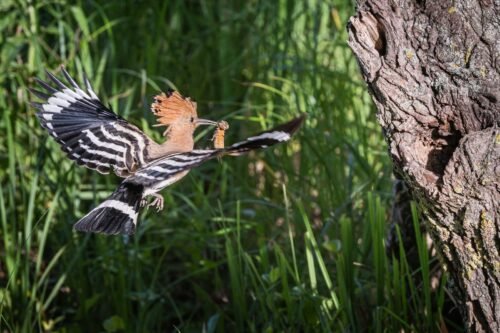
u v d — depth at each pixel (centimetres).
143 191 634
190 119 713
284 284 894
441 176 672
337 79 1208
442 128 679
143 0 1353
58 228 1095
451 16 656
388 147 702
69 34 1207
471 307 717
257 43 1323
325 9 1330
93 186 1074
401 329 870
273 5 1335
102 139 700
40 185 1095
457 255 705
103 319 1034
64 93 718
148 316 1011
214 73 1373
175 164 627
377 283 874
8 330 976
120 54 1313
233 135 1273
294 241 1072
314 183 1143
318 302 888
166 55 1352
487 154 650
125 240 1038
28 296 1007
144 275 1092
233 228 1048
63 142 700
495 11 651
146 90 1288
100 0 1341
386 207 1030
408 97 668
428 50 661
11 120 1084
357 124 1148
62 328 1016
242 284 957
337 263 877
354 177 1127
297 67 1239
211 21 1412
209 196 1151
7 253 1016
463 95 663
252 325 923
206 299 1023
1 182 1132
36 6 1195
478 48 656
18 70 1161
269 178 1196
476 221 674
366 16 662
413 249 920
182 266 1124
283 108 1215
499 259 682
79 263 1035
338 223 1016
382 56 666
